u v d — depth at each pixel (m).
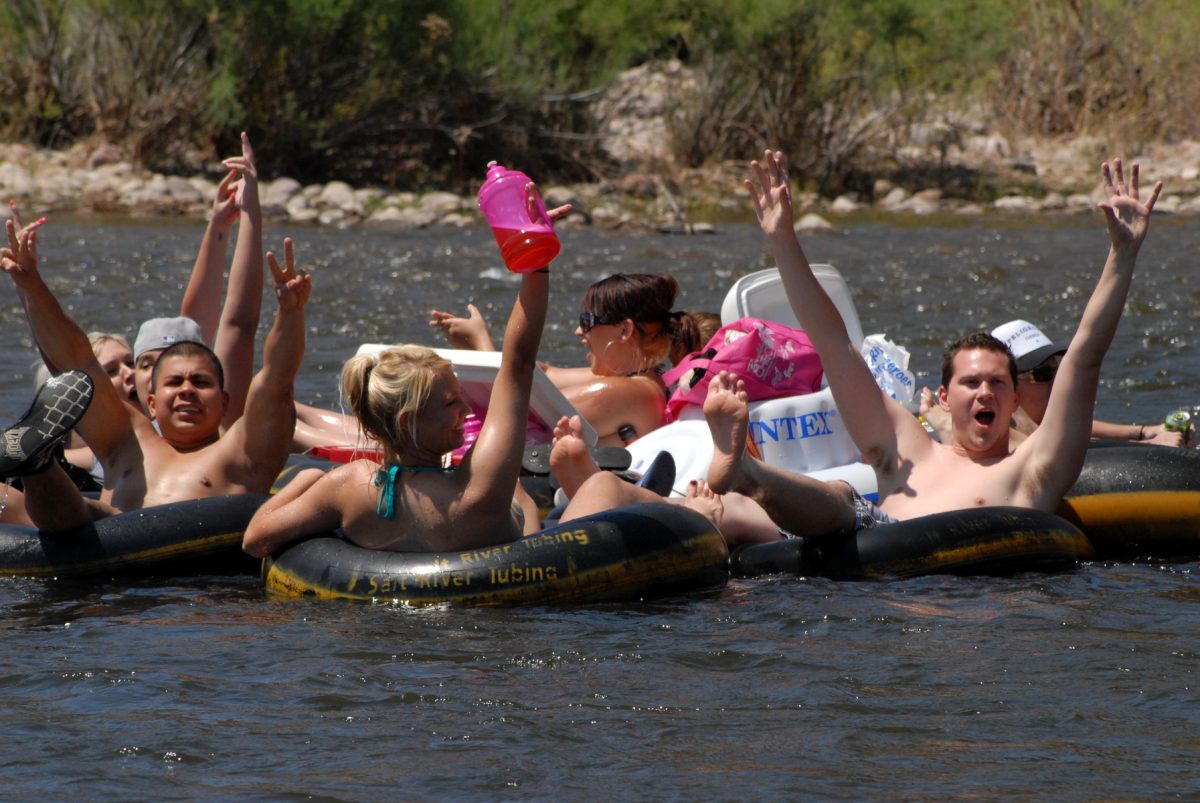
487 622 12.86
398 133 65.50
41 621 13.01
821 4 66.69
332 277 39.62
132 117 60.19
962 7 67.62
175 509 14.92
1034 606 13.38
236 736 10.02
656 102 74.75
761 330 17.81
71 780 9.26
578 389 18.02
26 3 60.19
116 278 38.06
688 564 13.90
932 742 9.88
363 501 13.97
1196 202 61.28
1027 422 17.62
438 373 13.79
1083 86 78.81
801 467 17.59
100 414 15.69
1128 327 31.67
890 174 69.38
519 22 64.69
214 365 16.17
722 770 9.41
